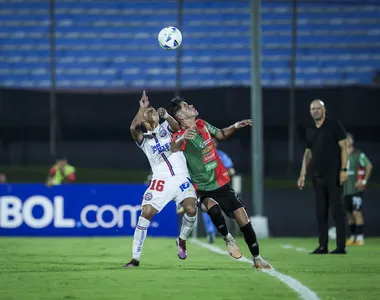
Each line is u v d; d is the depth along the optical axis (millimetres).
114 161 67250
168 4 77438
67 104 68375
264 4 76438
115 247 35906
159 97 69500
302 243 41156
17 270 23281
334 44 74250
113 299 16203
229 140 65812
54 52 73438
